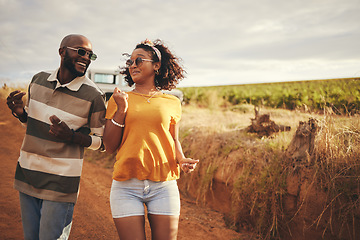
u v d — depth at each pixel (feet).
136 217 7.54
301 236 12.71
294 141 14.21
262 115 18.66
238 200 15.10
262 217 13.74
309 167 12.98
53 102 8.24
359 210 11.27
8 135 28.76
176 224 7.91
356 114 14.88
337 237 11.68
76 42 8.13
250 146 16.60
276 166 14.10
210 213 16.75
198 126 22.25
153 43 9.61
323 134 13.23
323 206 12.11
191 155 19.84
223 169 16.97
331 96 25.54
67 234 8.29
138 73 8.84
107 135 8.03
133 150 7.82
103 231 13.58
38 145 8.07
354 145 12.73
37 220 8.30
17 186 8.34
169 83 10.03
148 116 8.02
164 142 8.23
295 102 35.81
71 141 7.90
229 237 13.94
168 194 7.97
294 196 13.17
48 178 7.94
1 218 13.19
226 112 28.71
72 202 8.11
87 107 8.32
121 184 7.86
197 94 49.03
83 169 24.00
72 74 8.32
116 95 7.75
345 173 12.05
